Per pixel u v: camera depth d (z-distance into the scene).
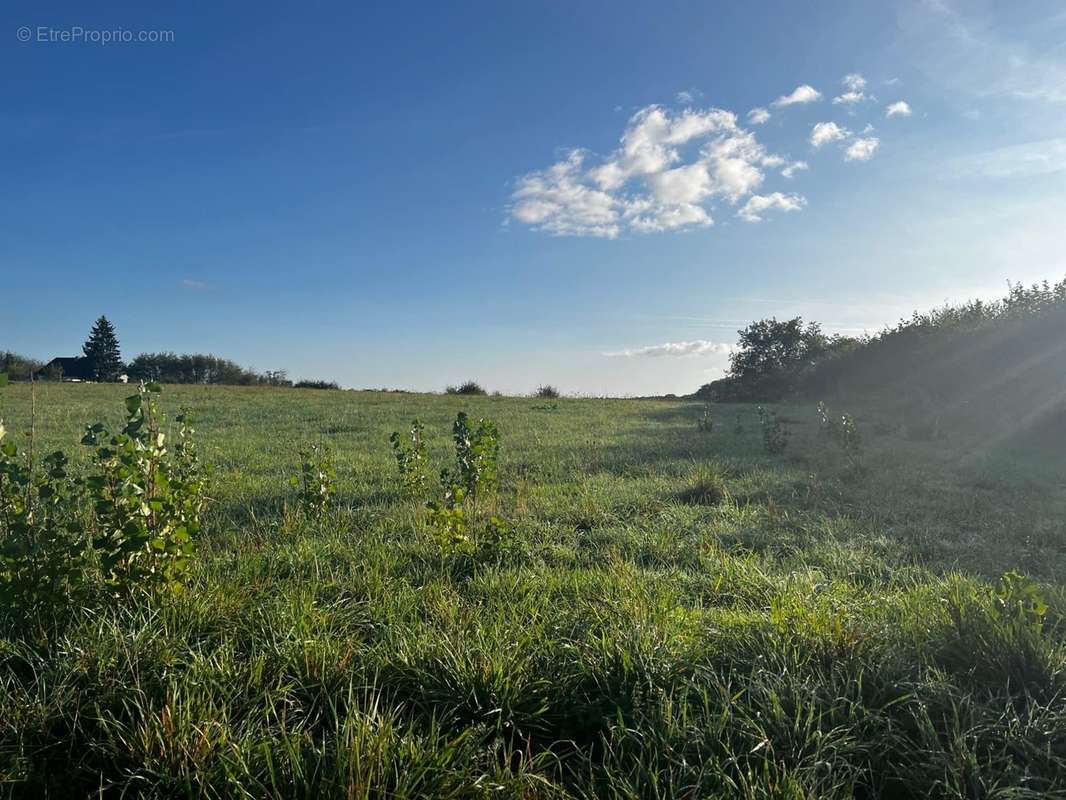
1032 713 2.70
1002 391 16.91
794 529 6.49
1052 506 7.40
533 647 3.30
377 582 4.33
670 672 3.07
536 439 13.83
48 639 3.22
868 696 2.98
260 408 21.50
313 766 2.46
